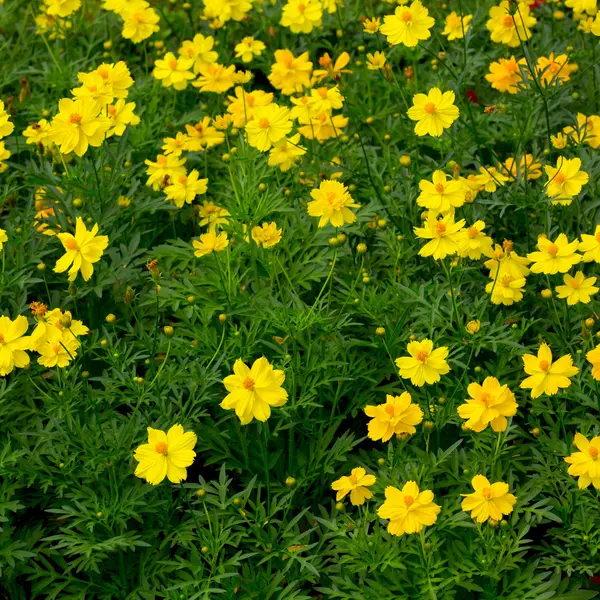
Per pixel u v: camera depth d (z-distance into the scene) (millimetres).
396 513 2170
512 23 2711
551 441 2367
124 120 2557
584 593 2250
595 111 2814
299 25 2891
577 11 2768
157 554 2301
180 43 3107
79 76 2523
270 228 2451
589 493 2291
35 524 2359
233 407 2211
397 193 2590
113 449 2305
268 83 3066
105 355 2504
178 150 2633
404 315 2414
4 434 2395
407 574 2264
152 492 2312
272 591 2252
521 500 2295
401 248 2547
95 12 3117
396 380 2473
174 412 2418
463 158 2693
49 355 2305
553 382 2244
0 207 2658
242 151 2629
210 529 2262
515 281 2424
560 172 2459
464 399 2381
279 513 2379
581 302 2494
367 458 2385
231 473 2436
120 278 2527
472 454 2346
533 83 2682
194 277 2516
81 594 2281
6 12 3064
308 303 2570
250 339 2438
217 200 2676
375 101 2924
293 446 2379
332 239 2404
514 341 2443
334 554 2287
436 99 2457
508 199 2527
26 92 2852
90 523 2264
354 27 3057
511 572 2270
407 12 2586
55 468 2320
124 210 2613
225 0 2906
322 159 2713
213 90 2746
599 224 2578
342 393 2424
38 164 2799
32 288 2574
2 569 2301
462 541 2275
